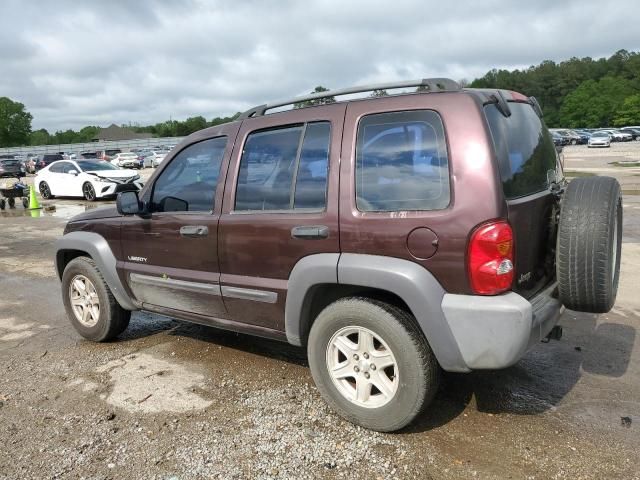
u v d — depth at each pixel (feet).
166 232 13.80
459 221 9.50
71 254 17.28
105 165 68.64
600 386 12.67
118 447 10.69
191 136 13.82
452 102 9.93
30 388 13.42
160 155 152.35
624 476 9.41
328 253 10.85
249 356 15.02
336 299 11.66
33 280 25.31
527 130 11.75
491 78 429.38
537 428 10.94
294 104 12.26
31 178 127.34
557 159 13.28
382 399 10.74
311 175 11.33
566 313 17.63
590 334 15.83
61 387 13.42
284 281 11.68
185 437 10.98
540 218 10.79
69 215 51.39
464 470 9.66
